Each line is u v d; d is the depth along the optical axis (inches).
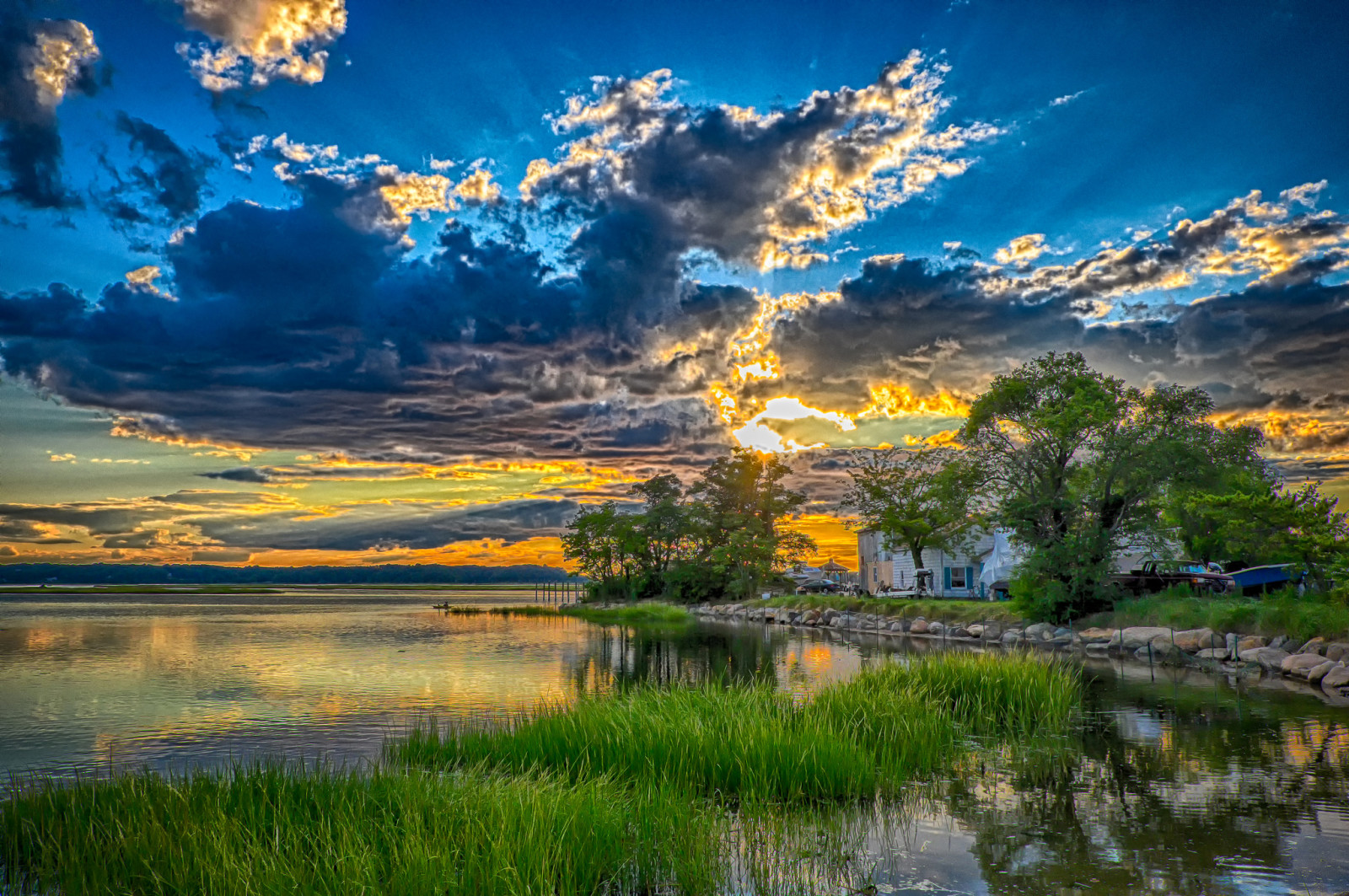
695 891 315.9
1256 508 1348.4
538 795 365.1
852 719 567.5
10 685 1078.4
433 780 410.0
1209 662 1115.3
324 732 724.7
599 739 503.8
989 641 1601.9
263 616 3213.6
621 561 4333.2
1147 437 1498.5
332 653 1535.4
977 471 1628.9
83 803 404.2
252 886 285.1
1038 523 1587.1
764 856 353.7
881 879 329.1
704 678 1069.1
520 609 3870.6
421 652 1562.5
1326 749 571.8
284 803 375.6
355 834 319.0
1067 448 1534.2
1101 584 1521.9
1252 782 480.7
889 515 2444.6
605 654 1477.6
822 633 1995.6
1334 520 1296.8
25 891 319.0
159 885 293.7
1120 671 1063.0
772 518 3742.6
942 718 623.5
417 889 278.7
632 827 362.9
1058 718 650.2
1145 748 573.3
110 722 785.6
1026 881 327.3
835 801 438.0
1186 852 360.5
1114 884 324.5
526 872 293.1
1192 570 1659.7
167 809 376.5
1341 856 355.9
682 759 457.7
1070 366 1574.8
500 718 770.8
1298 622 1121.4
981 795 453.4
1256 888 319.6
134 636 2047.2
